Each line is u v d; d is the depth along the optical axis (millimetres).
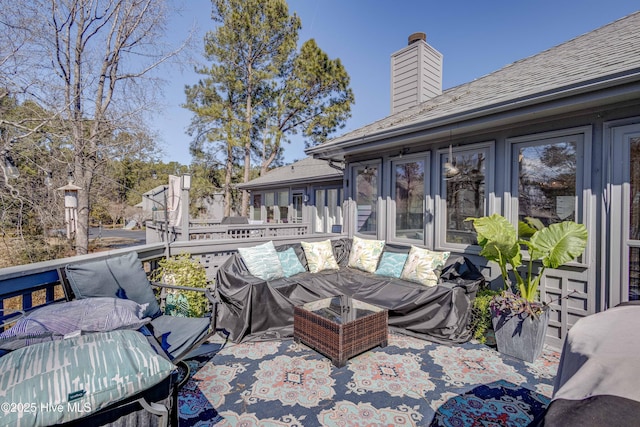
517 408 2178
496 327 3025
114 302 1924
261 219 12750
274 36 15602
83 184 8102
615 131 2840
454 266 3717
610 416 811
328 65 15742
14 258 6480
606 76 2383
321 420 2055
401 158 4801
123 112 8656
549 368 2711
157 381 1147
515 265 3000
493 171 3725
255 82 15977
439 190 4301
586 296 3012
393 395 2328
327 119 16234
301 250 4617
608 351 1124
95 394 1002
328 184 9344
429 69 6469
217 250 4340
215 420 2053
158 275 3654
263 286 3424
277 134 15977
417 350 3057
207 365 2768
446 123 3605
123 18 8914
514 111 3062
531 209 3439
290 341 3264
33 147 6961
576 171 3098
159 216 9453
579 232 2662
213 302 2426
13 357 1090
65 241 7406
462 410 2154
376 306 3236
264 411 2145
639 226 2736
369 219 5418
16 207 6688
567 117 3137
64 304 1824
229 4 15000
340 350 2693
